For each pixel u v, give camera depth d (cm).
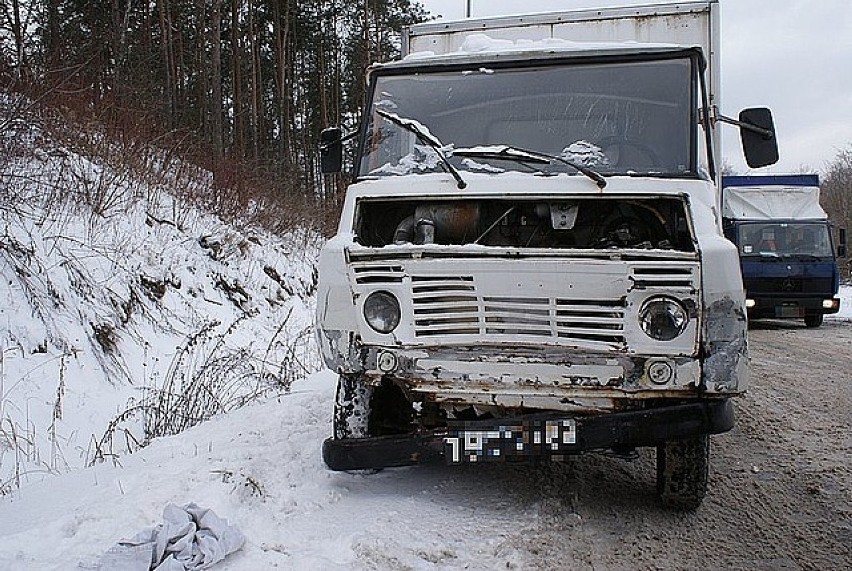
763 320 1883
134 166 1179
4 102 935
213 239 1172
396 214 475
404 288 397
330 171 561
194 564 335
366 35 2894
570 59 489
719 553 387
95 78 1272
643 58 480
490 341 388
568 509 439
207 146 1560
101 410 658
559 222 435
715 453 577
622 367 379
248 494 429
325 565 346
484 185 429
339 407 457
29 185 895
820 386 858
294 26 3108
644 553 384
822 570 369
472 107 489
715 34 649
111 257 909
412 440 418
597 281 376
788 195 1692
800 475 522
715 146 619
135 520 387
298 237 1565
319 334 414
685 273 370
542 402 396
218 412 684
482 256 386
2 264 714
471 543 384
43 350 673
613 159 452
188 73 2575
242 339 995
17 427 566
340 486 460
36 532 373
